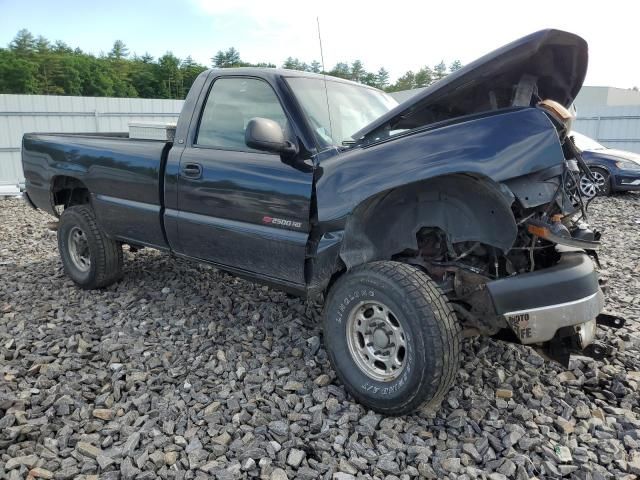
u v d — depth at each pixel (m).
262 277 3.49
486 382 3.14
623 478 2.34
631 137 17.08
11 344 3.60
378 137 2.98
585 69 2.98
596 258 3.12
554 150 2.40
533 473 2.37
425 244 3.01
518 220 2.69
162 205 3.99
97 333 3.85
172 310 4.30
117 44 119.00
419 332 2.51
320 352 3.48
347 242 2.89
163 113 16.67
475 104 2.99
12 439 2.53
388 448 2.51
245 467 2.36
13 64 77.75
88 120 15.76
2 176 14.93
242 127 3.55
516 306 2.52
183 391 3.05
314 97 3.47
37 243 7.04
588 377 3.24
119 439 2.60
